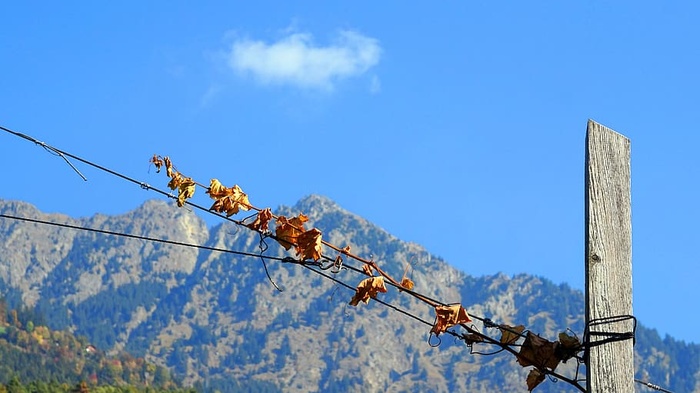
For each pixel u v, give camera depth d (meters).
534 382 11.03
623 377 10.63
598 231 10.93
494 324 11.23
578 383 10.96
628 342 10.71
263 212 11.57
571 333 11.09
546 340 11.09
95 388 167.50
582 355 11.00
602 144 11.16
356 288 11.13
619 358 10.68
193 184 11.63
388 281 11.22
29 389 159.12
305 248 11.30
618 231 10.97
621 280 10.85
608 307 10.77
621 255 10.91
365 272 11.30
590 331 10.70
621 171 11.12
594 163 11.09
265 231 11.57
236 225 11.63
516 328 11.21
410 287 11.17
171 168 11.62
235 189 11.66
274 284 11.31
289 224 11.52
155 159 11.63
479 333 11.23
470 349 11.27
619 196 11.05
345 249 11.38
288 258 11.43
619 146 11.18
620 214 11.01
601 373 10.63
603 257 10.88
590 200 10.99
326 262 11.38
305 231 11.37
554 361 10.99
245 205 11.64
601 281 10.82
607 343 10.69
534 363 11.02
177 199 11.59
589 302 10.78
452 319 11.10
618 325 10.72
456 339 11.44
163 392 175.50
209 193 11.65
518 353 11.11
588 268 10.84
